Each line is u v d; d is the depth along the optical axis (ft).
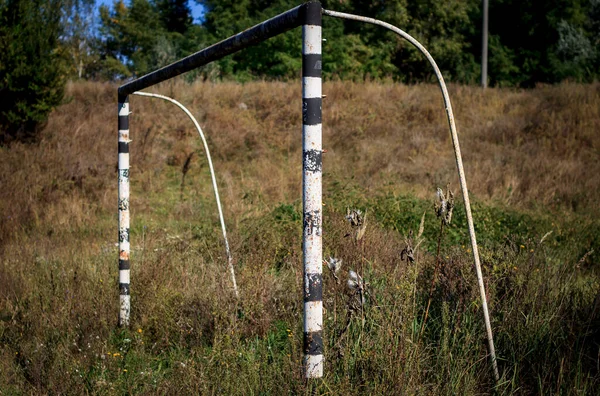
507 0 103.81
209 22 94.99
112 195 36.04
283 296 17.58
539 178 40.50
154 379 13.24
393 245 22.21
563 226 29.60
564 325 13.80
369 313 13.35
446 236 25.90
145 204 35.17
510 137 50.31
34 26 41.57
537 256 19.30
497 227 28.12
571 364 12.25
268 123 49.49
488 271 15.37
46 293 18.45
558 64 97.14
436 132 51.06
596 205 35.86
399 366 11.08
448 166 43.16
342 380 10.96
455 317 13.85
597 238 27.32
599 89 60.39
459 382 11.39
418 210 29.27
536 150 47.19
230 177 40.19
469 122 53.83
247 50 80.12
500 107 57.52
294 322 15.28
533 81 102.22
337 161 43.96
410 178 41.06
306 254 10.14
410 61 96.22
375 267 17.79
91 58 128.98
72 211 32.27
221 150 44.55
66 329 16.22
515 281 15.39
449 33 100.68
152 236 26.91
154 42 121.60
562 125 51.57
